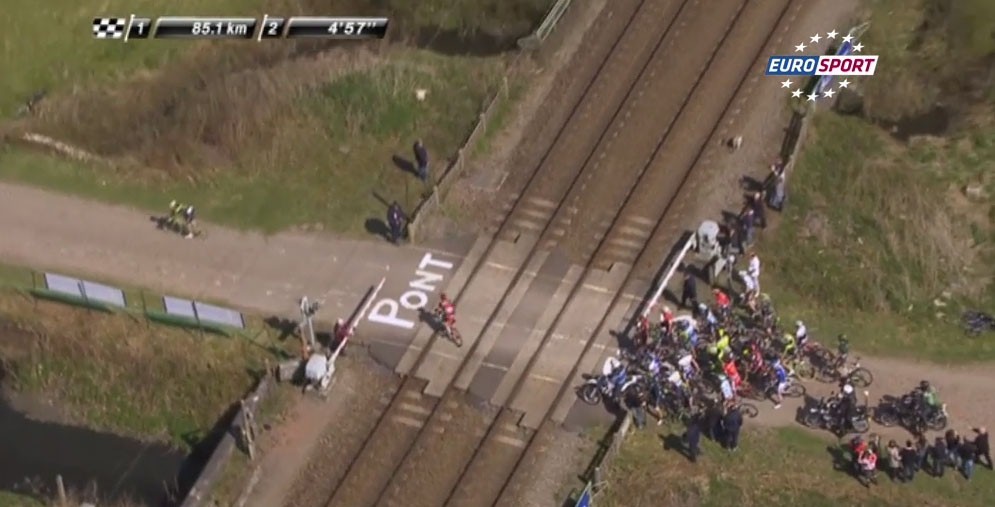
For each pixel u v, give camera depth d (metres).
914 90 90.19
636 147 85.31
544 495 69.94
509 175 84.25
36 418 76.31
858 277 79.25
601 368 74.75
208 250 81.50
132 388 76.38
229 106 87.75
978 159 85.69
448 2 96.12
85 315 78.56
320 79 88.81
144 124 89.25
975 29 94.31
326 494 70.44
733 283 78.38
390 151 86.00
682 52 90.38
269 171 85.19
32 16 99.12
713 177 83.69
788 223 81.62
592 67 89.81
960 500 70.00
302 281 79.62
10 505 72.44
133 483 73.31
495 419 73.00
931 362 76.31
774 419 73.06
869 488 70.38
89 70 95.94
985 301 78.75
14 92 94.38
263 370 75.31
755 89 88.25
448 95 88.56
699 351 74.50
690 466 71.00
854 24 92.81
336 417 73.56
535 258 80.12
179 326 77.56
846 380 74.38
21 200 84.62
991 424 73.00
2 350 78.12
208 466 70.81
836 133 86.56
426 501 70.00
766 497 69.69
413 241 81.25
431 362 75.50
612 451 70.75
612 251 80.25
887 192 82.88
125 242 82.12
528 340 76.25
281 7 99.38
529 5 94.56
